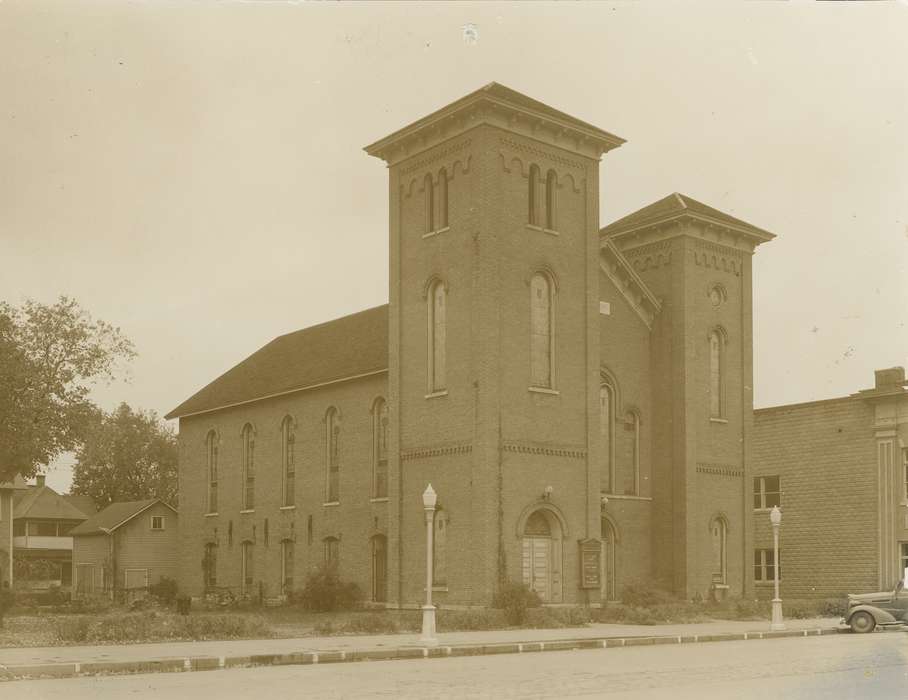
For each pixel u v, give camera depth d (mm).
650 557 41062
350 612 38281
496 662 20375
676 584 40188
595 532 36562
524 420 35219
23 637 24031
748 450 43281
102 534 54875
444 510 35312
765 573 50125
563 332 36844
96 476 65625
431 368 36750
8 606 29953
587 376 37250
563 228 37312
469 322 35094
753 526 43125
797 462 49500
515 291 35625
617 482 40312
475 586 33625
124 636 23859
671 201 43125
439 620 29250
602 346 40656
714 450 42125
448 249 36281
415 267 37688
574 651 23484
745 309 43938
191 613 40094
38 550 64500
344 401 43188
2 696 14906
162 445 64938
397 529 37062
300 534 44969
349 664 20109
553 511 35562
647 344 42250
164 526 55594
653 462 41688
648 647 24656
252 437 49406
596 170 38500
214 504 51688
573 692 15156
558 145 37312
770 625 31031
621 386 40969
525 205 36219
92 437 36875
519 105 35500
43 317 34906
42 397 34781
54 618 31672
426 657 21969
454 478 35062
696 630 28734
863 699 14555
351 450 42375
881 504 46188
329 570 40781
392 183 38938
